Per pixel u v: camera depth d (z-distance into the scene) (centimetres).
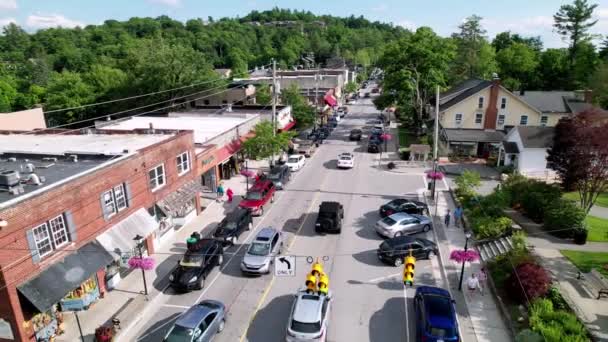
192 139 3028
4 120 4559
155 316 1914
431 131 5856
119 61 7794
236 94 6625
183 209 2991
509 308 1911
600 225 2747
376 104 6638
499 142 4775
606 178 2553
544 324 1673
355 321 1862
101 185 2045
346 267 2345
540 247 2431
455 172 4316
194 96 6512
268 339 1745
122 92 6500
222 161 3731
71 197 1842
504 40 11294
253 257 2264
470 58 9550
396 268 2341
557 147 2727
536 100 5503
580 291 1961
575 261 2247
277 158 4800
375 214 3148
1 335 1616
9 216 1519
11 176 1772
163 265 2389
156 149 2547
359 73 15025
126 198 2270
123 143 2866
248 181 4000
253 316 1905
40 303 1582
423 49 5684
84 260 1867
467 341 1719
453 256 2034
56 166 2241
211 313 1738
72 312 1920
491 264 2277
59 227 1809
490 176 4169
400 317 1895
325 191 3709
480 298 2028
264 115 5056
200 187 3103
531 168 4138
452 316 1681
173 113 4966
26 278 1603
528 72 8800
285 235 2764
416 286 2147
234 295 2081
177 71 6266
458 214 2898
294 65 15400
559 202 2677
